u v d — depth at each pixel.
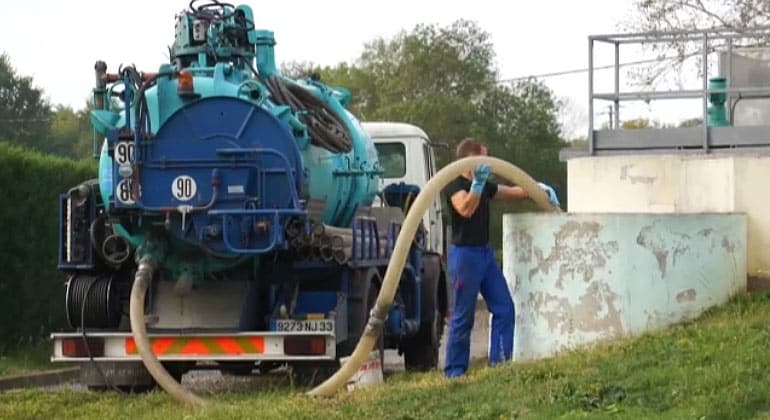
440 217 19.80
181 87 12.54
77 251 13.50
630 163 14.03
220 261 12.95
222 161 12.60
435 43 58.06
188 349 12.75
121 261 13.20
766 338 10.48
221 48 13.48
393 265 11.76
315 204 13.41
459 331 11.55
